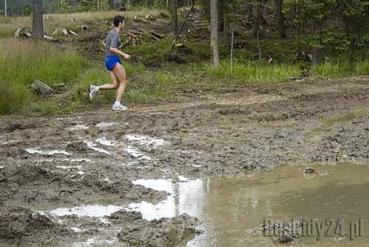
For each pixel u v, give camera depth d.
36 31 26.50
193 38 27.75
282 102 13.44
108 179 7.35
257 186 7.09
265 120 11.28
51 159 8.41
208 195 6.77
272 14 32.28
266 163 8.12
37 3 26.42
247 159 8.31
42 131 10.42
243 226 5.71
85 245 5.31
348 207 6.20
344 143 9.09
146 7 48.62
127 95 14.08
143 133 10.16
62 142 9.52
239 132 10.16
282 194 6.73
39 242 5.39
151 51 24.75
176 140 9.53
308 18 21.00
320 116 11.58
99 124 11.09
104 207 6.41
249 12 30.03
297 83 17.02
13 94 12.63
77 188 7.02
